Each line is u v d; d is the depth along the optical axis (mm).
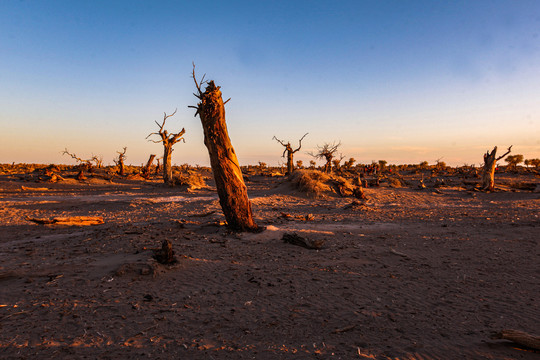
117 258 7875
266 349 3912
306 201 26812
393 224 15039
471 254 9117
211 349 3902
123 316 4836
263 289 6148
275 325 4613
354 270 7480
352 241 10867
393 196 29406
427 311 5145
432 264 8078
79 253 8562
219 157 11398
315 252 9188
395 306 5359
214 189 40250
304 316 4930
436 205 24266
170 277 6711
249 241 10445
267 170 102750
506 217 17094
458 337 4219
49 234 12250
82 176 48031
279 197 28172
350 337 4234
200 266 7500
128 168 98500
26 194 31141
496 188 35469
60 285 6098
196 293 5895
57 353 3750
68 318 4727
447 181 44969
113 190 37844
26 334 4207
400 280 6777
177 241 10156
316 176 31172
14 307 5070
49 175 48438
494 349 3881
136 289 6016
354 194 28344
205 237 10977
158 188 40719
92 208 22016
